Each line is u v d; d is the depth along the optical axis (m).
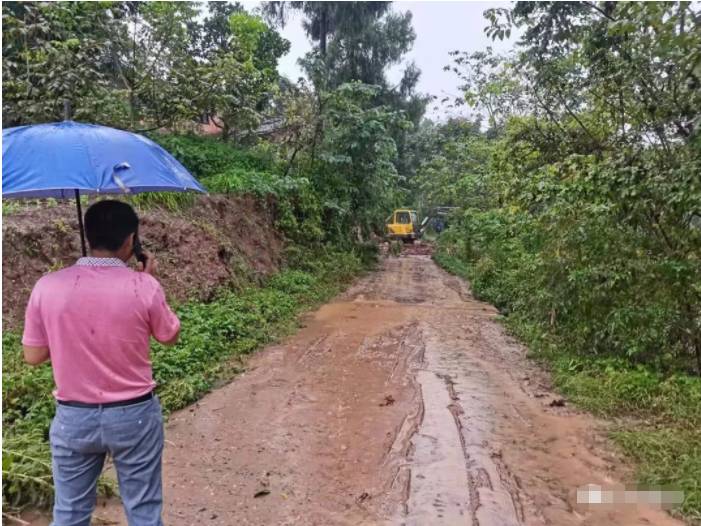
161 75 12.01
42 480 3.39
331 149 16.23
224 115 14.03
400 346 8.04
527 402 5.78
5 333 5.66
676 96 5.57
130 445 2.33
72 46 9.73
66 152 2.48
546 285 7.89
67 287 2.28
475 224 15.45
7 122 9.62
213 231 9.95
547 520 3.51
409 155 30.69
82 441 2.29
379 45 23.36
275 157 15.33
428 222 37.28
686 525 3.48
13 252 6.45
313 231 14.99
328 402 5.61
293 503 3.64
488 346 8.27
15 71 9.77
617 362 6.52
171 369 5.84
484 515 3.52
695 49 4.29
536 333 8.16
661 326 6.12
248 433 4.78
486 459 4.36
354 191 17.33
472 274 15.02
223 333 7.43
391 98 24.64
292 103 15.38
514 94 10.59
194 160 12.41
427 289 14.55
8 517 3.25
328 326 9.23
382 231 29.03
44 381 4.85
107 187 2.47
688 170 4.98
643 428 5.02
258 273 11.16
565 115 8.18
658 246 6.13
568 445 4.67
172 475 3.98
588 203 6.50
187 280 8.46
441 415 5.30
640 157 5.93
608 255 6.50
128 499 2.39
